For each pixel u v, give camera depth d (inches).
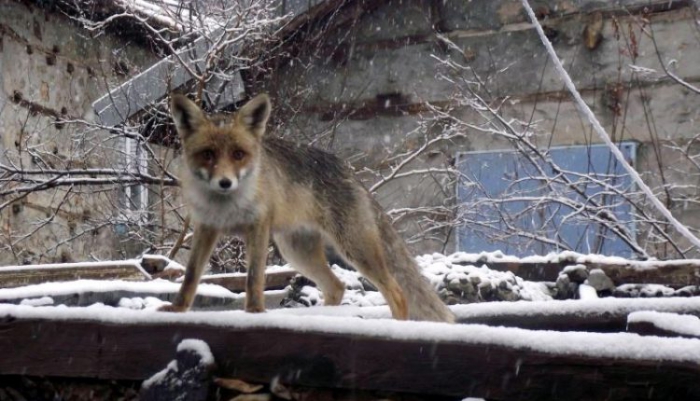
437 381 169.5
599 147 569.3
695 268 343.9
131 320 191.0
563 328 262.1
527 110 589.9
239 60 579.8
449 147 601.3
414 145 613.0
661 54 566.3
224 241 575.2
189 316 187.3
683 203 545.0
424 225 593.0
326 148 598.9
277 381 179.0
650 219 478.9
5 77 592.4
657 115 565.6
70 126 679.7
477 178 565.6
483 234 528.1
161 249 560.4
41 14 644.1
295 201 268.5
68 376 195.0
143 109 581.6
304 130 633.6
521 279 355.3
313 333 177.3
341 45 637.3
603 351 160.2
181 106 249.6
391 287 277.1
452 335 169.6
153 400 181.0
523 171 574.6
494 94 597.0
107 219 595.8
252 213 245.4
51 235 636.7
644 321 189.9
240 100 612.7
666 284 346.0
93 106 598.2
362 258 279.4
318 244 291.0
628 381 158.2
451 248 583.5
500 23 601.9
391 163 616.1
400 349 171.9
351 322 176.7
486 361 166.6
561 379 162.1
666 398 155.9
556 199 489.7
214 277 371.6
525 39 595.8
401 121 619.8
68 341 195.0
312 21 629.6
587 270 353.7
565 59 587.2
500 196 517.7
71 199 665.6
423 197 601.3
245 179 243.1
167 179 582.2
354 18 627.8
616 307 257.8
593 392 160.2
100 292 291.4
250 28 549.6
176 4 677.3
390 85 624.7
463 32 610.9
